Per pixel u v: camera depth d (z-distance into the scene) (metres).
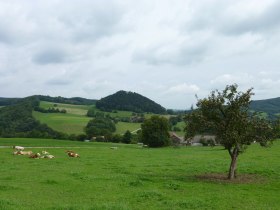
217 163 48.56
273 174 37.91
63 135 162.12
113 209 19.88
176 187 28.78
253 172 39.06
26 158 50.25
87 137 161.62
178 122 187.12
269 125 32.69
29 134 159.00
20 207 19.89
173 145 119.38
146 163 47.81
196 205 22.19
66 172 36.00
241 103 32.41
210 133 33.94
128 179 32.09
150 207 21.38
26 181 29.97
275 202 24.06
